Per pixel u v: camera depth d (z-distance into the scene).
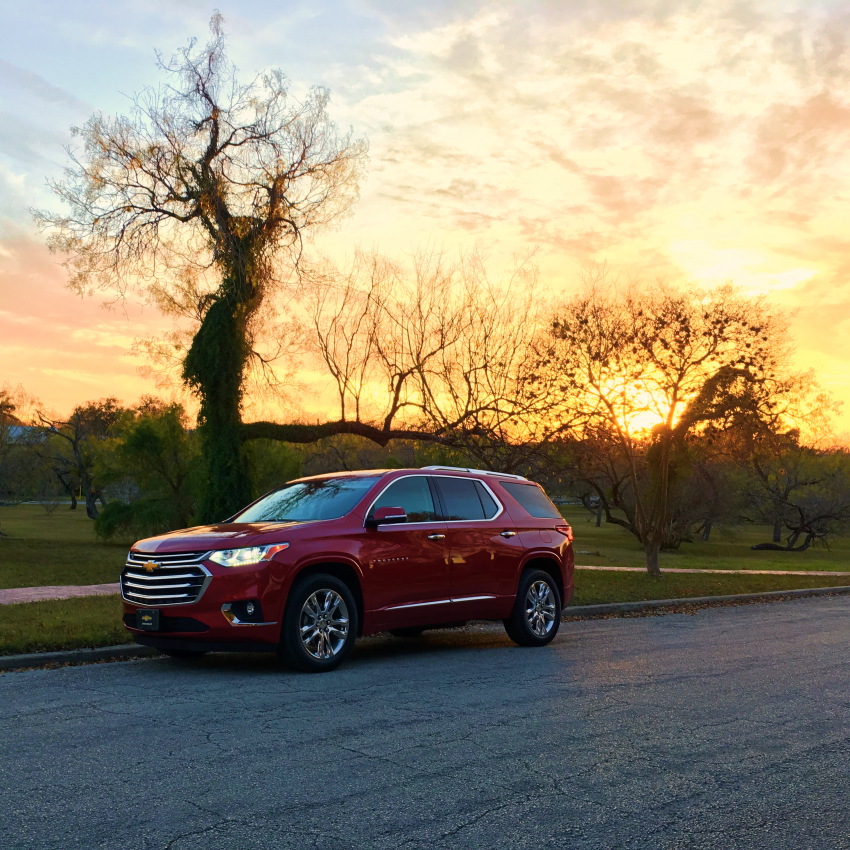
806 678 7.99
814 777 4.88
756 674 8.18
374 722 6.04
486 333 22.06
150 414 39.16
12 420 61.03
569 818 4.16
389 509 8.66
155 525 37.03
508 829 4.00
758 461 25.44
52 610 12.15
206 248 22.23
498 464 22.17
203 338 22.08
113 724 5.93
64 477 82.75
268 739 5.54
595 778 4.79
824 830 4.06
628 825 4.08
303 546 8.19
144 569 8.16
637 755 5.26
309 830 3.94
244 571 7.85
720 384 21.64
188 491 37.44
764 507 56.66
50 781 4.62
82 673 8.04
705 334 21.31
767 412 22.17
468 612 9.53
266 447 34.19
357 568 8.52
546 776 4.80
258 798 4.37
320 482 9.66
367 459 40.66
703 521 59.06
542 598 10.34
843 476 57.62
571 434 22.08
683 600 16.22
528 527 10.41
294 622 8.00
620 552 49.44
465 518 9.76
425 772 4.84
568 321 21.47
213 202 21.33
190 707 6.50
